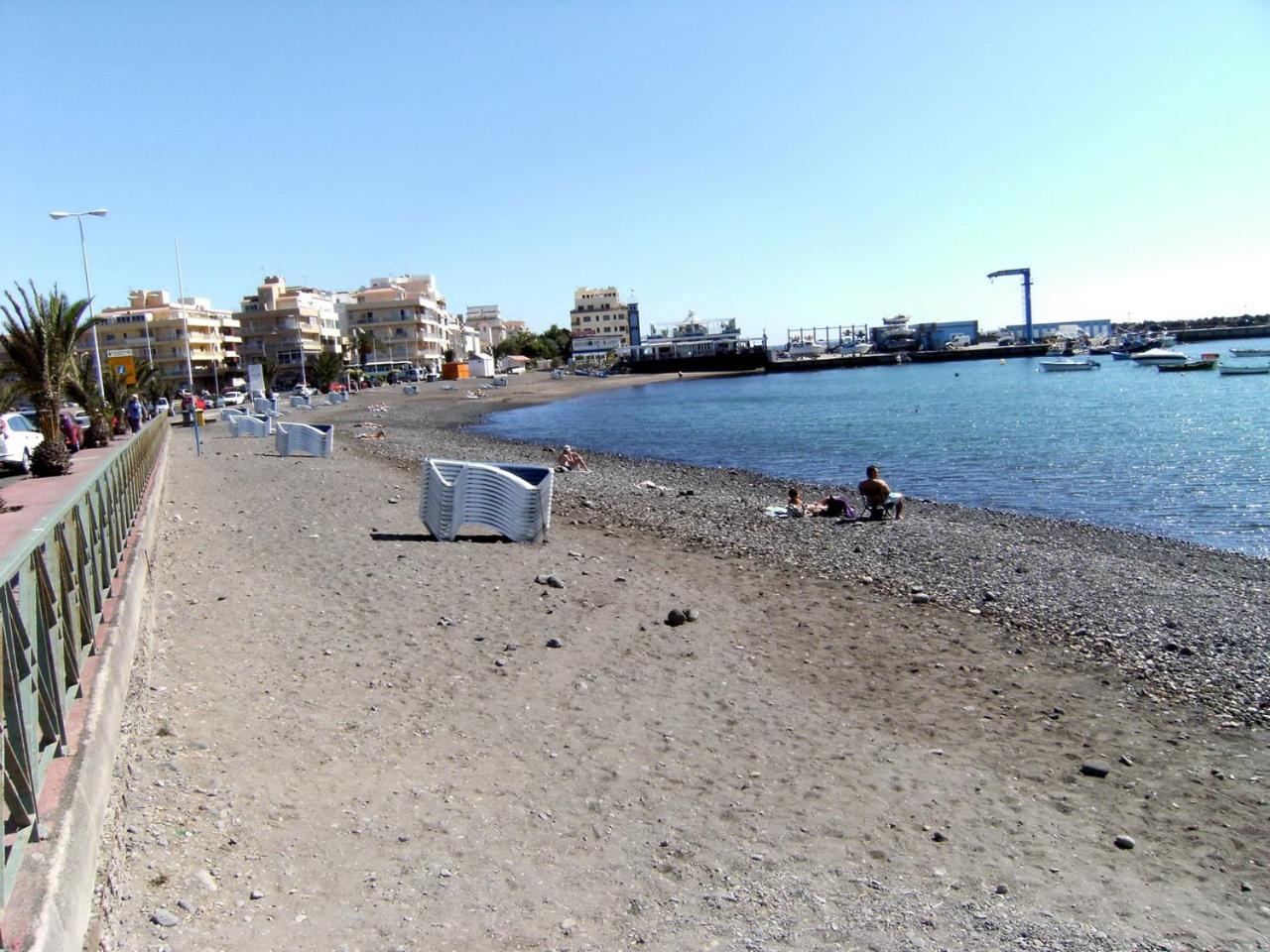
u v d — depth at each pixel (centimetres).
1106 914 511
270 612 1036
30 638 423
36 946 311
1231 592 1371
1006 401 6669
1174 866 574
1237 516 2212
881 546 1630
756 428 5353
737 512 2081
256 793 582
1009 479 2952
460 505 1546
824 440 4459
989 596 1268
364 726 718
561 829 577
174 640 904
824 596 1262
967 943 473
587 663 912
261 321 12656
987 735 785
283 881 488
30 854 367
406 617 1046
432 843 545
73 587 576
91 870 414
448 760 670
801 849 570
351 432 5138
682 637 1022
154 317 11406
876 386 9825
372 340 13912
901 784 676
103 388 4484
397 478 2570
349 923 455
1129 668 975
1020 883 543
